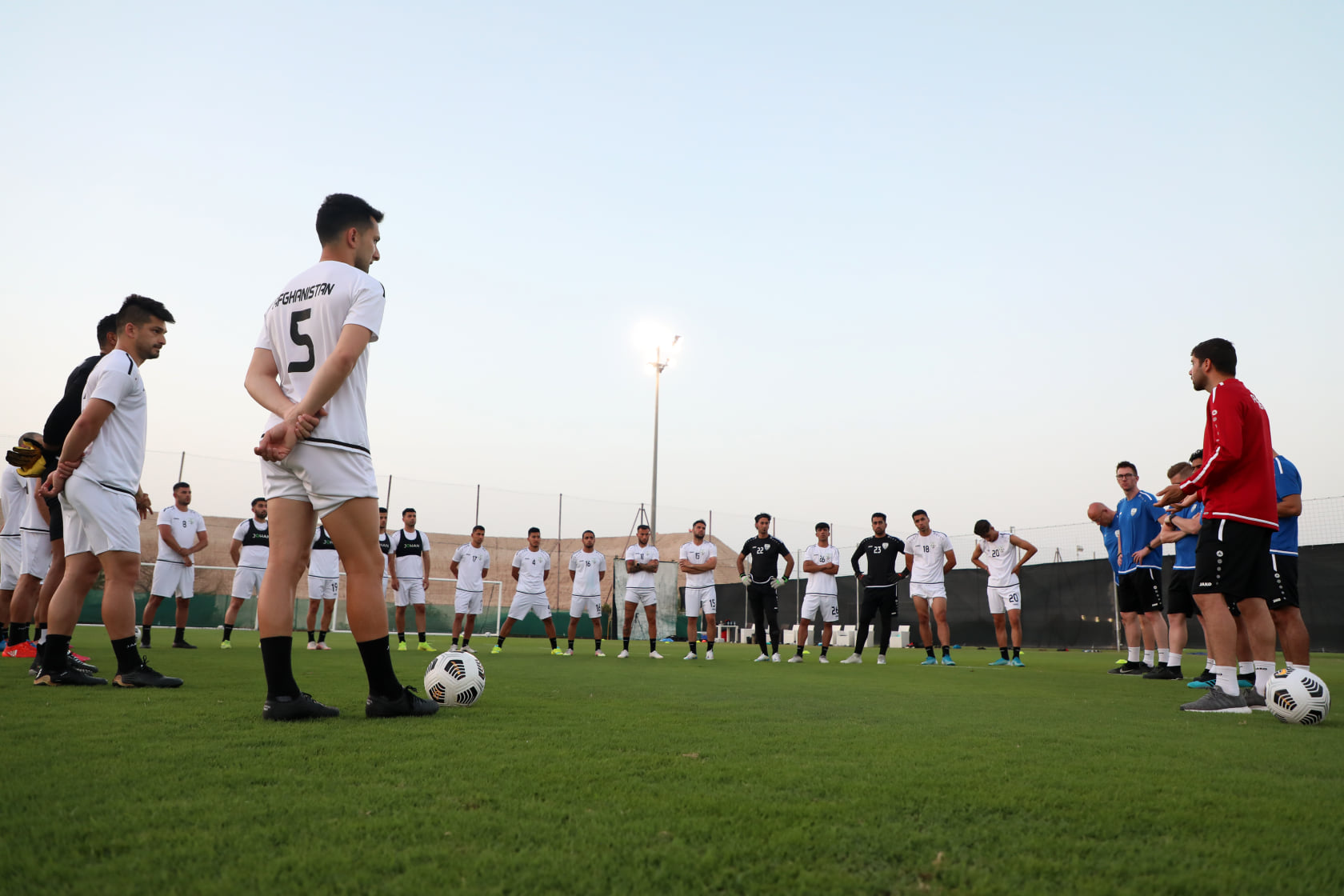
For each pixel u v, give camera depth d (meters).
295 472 3.05
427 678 3.68
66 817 1.60
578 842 1.52
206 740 2.51
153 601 9.67
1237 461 4.34
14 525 7.12
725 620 25.27
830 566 11.48
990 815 1.79
